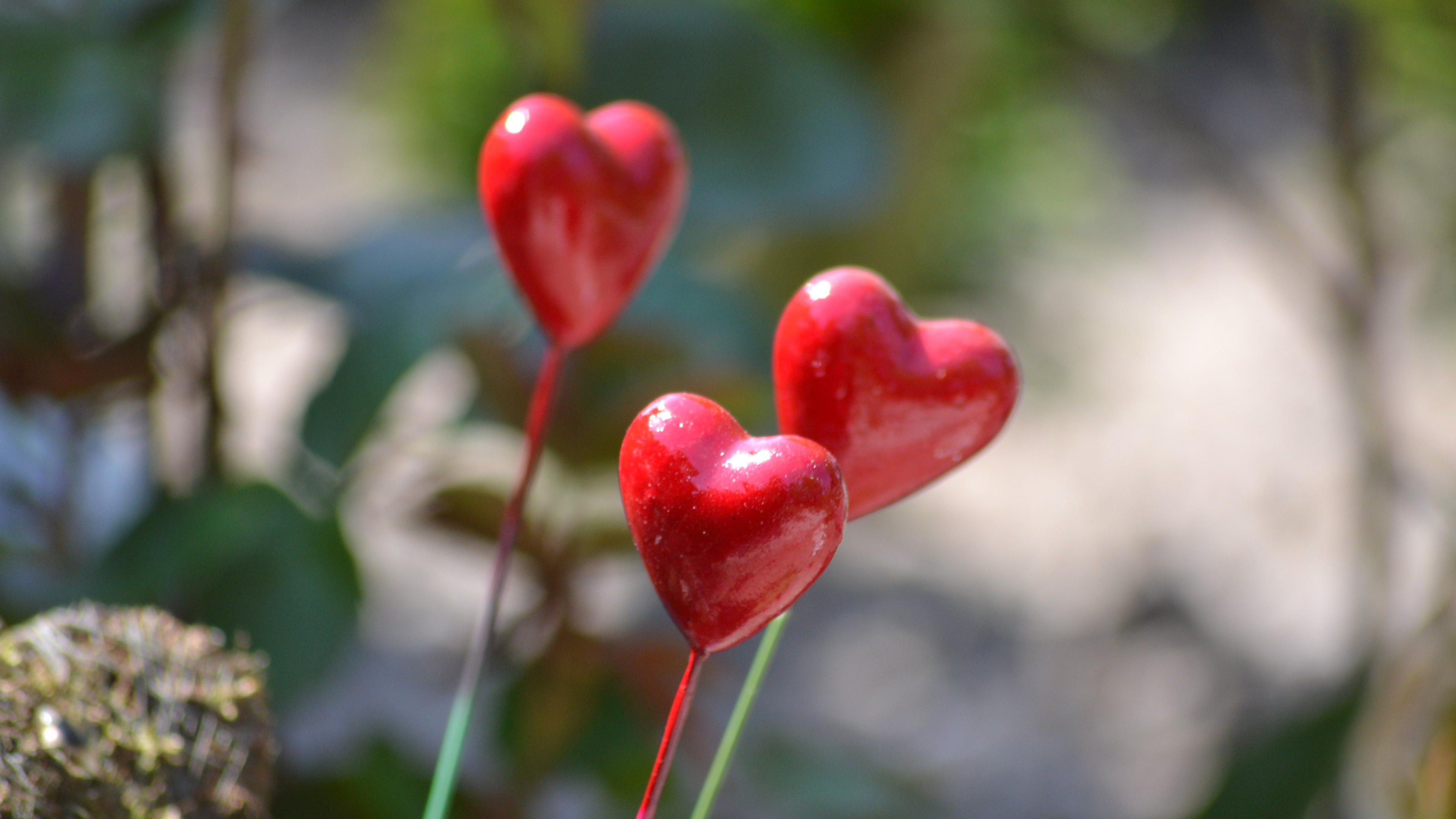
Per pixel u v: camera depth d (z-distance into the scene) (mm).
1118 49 979
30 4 554
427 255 615
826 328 417
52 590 547
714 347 632
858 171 716
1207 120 1043
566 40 586
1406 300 965
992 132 1245
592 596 1013
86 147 540
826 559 402
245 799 421
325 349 920
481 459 711
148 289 581
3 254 631
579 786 610
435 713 1133
